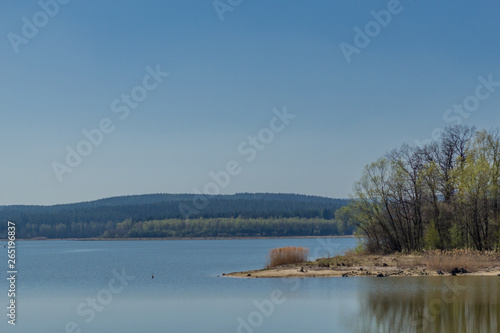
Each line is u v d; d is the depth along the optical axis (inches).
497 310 1240.2
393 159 2844.5
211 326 1170.0
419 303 1339.8
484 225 2556.6
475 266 2034.9
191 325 1184.8
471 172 2529.5
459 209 2593.5
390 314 1214.9
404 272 1999.3
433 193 2701.8
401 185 2802.7
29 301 1695.4
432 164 2696.9
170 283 2064.5
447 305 1305.4
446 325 1095.6
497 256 2292.1
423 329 1066.1
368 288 1605.6
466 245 2534.5
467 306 1288.1
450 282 1716.3
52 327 1240.2
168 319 1267.2
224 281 2007.9
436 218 2677.2
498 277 1838.1
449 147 2785.4
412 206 2805.1
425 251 2556.6
